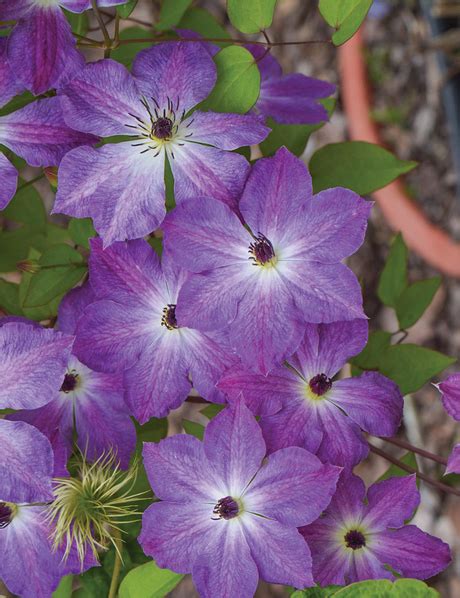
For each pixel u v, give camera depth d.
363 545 0.69
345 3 0.69
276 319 0.66
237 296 0.67
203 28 0.78
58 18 0.67
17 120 0.67
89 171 0.67
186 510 0.67
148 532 0.67
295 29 1.48
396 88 1.37
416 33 1.37
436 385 0.65
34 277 0.71
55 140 0.67
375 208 1.38
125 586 0.68
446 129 1.35
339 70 1.44
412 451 0.71
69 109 0.67
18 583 0.69
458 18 1.18
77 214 0.66
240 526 0.67
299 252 0.67
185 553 0.67
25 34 0.66
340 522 0.69
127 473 0.70
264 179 0.66
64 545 0.68
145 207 0.67
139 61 0.67
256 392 0.67
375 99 1.37
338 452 0.68
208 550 0.67
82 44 0.71
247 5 0.69
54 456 0.67
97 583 0.71
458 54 1.19
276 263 0.67
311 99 0.76
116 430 0.70
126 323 0.68
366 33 1.39
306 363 0.68
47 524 0.68
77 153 0.66
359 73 1.29
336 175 0.74
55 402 0.70
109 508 0.67
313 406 0.68
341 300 0.66
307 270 0.66
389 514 0.69
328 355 0.68
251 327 0.66
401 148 1.36
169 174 0.70
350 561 0.69
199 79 0.67
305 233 0.66
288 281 0.67
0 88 0.66
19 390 0.65
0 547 0.69
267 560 0.67
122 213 0.67
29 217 0.81
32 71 0.66
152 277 0.68
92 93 0.67
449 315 1.33
